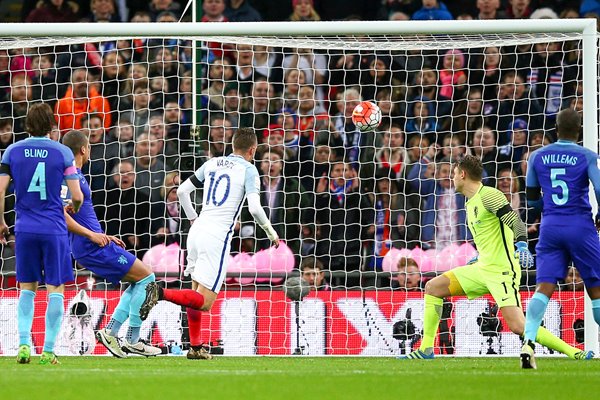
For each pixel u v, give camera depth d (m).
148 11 53.62
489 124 50.97
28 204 28.31
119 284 37.97
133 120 48.88
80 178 32.00
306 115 46.12
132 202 46.56
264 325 37.94
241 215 46.44
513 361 33.09
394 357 35.69
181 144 47.88
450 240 44.28
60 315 29.52
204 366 29.50
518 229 30.88
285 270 41.78
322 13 55.06
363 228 47.03
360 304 37.84
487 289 32.84
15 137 50.75
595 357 34.69
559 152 27.61
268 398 19.94
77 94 50.53
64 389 21.23
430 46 40.38
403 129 50.91
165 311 37.69
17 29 36.62
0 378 23.61
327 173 48.62
